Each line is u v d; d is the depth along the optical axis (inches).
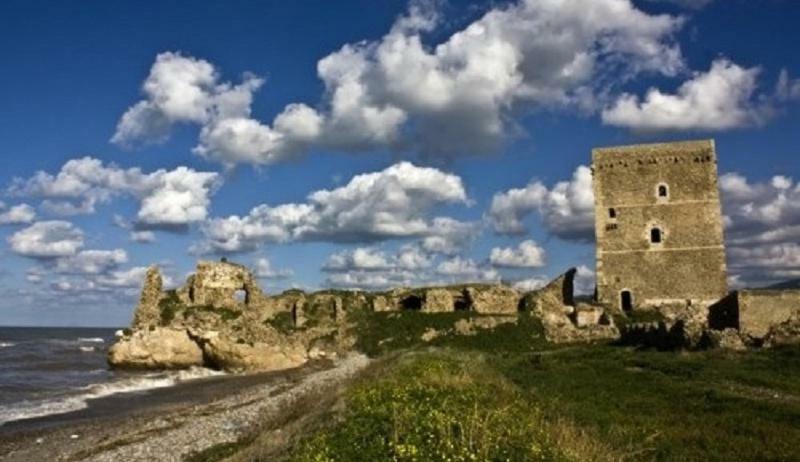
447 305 3265.3
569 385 1235.2
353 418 738.2
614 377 1346.0
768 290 1943.9
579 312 2834.6
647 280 2866.6
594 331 2691.9
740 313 1910.7
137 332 3019.2
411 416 693.3
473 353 1961.1
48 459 1152.2
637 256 2891.2
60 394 2071.9
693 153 2896.2
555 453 601.3
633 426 840.9
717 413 935.0
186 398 1985.7
